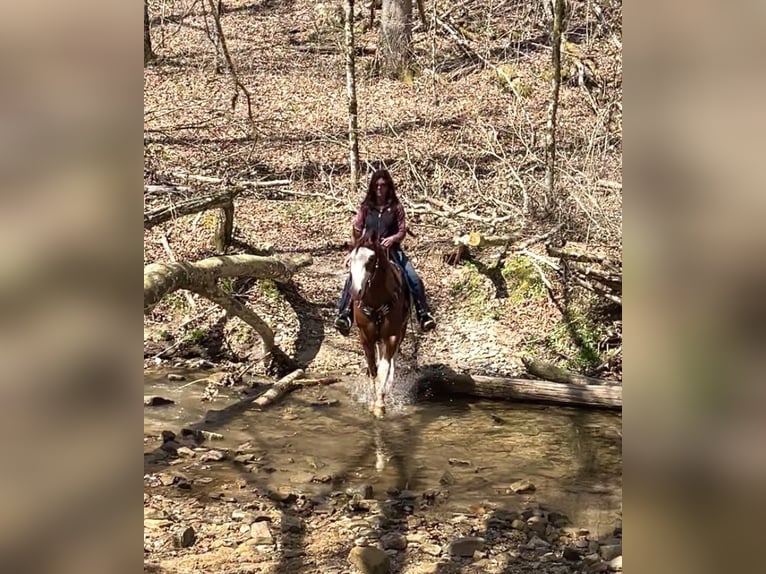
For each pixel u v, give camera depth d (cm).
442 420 786
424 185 1212
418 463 664
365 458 674
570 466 660
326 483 613
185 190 1177
